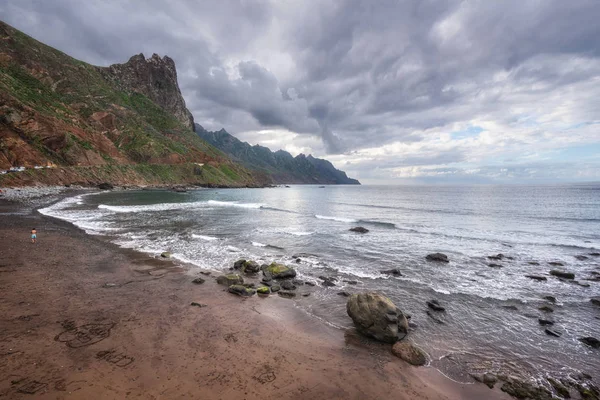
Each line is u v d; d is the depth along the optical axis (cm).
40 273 1253
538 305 1149
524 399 632
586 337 893
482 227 3164
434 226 3228
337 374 690
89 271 1337
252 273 1470
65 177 6925
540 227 3156
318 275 1471
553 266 1717
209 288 1222
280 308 1063
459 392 649
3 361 630
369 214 4431
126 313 931
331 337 874
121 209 3844
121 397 555
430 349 823
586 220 3625
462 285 1366
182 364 680
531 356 802
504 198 7406
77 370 621
